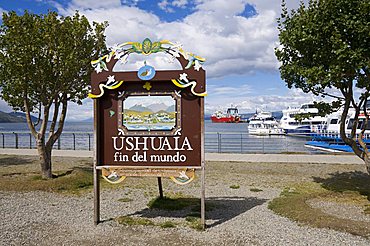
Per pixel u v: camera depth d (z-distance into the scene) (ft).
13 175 38.99
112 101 22.15
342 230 20.21
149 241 18.90
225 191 32.65
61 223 22.20
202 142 20.99
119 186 34.81
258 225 21.71
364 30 23.59
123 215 24.23
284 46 30.25
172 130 21.50
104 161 22.13
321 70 25.16
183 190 33.22
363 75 25.57
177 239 19.20
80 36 33.91
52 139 36.55
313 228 20.80
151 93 21.77
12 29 31.35
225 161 52.60
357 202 27.91
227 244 18.38
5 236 19.56
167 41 21.09
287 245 18.12
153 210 25.67
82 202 28.19
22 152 64.75
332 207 26.48
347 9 25.12
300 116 32.19
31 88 34.53
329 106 31.24
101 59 21.72
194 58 20.92
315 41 25.98
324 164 48.83
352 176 39.86
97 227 21.40
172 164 21.50
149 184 35.96
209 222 22.49
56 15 33.30
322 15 25.58
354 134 29.30
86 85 36.99
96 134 21.85
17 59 31.27
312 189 33.17
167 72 21.07
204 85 20.85
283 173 42.39
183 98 21.53
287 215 23.82
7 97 34.99
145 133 21.75
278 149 82.07
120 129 21.97
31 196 30.12
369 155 28.45
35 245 18.31
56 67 33.42
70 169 42.24
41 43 32.24
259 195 30.83
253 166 47.67
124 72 21.47
